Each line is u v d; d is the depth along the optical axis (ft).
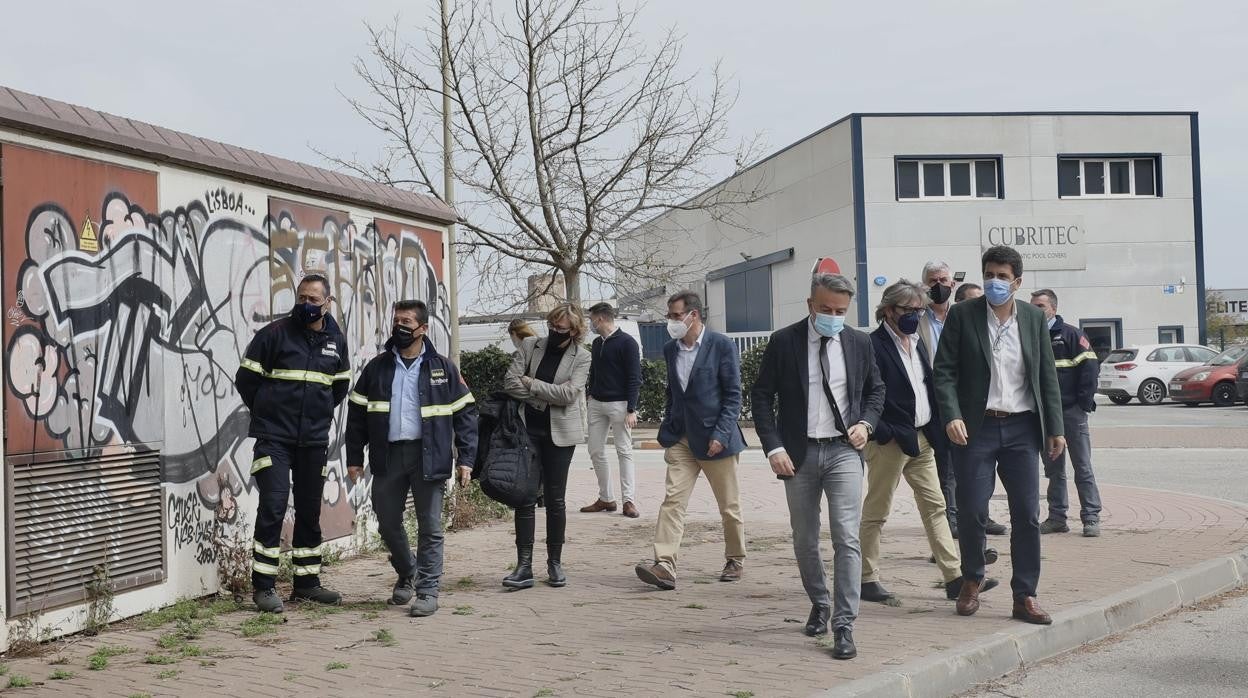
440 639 21.17
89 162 21.76
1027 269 120.67
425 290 34.91
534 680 18.03
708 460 26.55
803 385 20.34
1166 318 122.62
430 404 24.07
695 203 80.84
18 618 19.84
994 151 119.75
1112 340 122.21
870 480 24.26
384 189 32.91
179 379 24.11
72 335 21.17
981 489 22.15
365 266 31.48
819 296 20.11
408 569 24.86
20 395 19.97
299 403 24.14
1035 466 21.83
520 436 26.11
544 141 71.05
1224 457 57.26
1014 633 20.65
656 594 25.55
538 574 28.48
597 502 41.06
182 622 22.25
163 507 23.39
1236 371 95.09
